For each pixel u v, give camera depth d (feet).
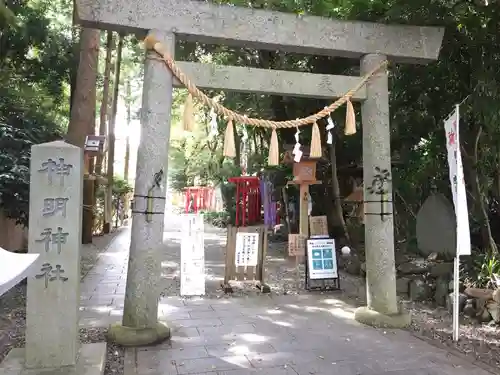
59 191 12.16
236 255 23.41
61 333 12.09
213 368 12.92
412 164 27.50
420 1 17.90
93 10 14.80
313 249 23.90
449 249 23.30
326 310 19.69
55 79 35.76
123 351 14.23
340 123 30.45
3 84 29.17
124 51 55.98
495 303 17.52
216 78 16.17
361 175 37.32
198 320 17.88
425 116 24.40
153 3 15.38
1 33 29.27
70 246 12.20
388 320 17.01
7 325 16.72
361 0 20.20
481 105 18.89
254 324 17.38
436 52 18.12
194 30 15.78
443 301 20.33
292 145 30.71
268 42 16.57
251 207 58.85
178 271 29.14
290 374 12.55
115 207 67.72
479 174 23.71
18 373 11.59
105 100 47.06
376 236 17.72
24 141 22.74
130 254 15.44
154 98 15.42
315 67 28.91
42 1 34.30
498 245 23.86
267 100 34.19
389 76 23.88
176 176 99.71
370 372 12.75
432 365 13.26
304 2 23.36
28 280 11.94
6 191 20.65
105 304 20.25
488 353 14.32
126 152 82.79
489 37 19.02
